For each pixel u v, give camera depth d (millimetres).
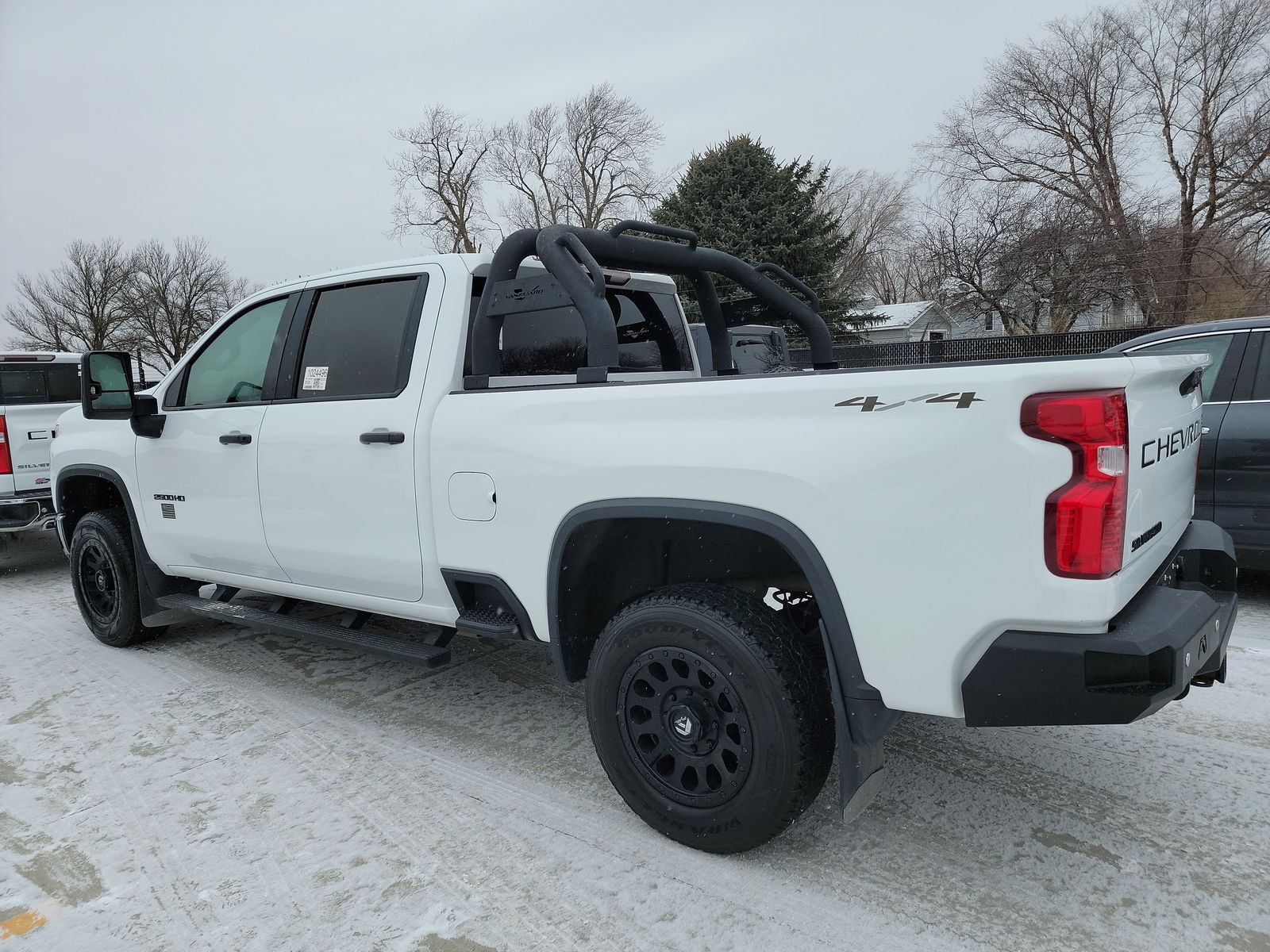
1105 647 1848
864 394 2078
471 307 3164
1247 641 4285
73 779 3184
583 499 2562
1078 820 2672
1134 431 2010
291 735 3521
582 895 2359
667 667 2430
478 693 3951
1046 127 31500
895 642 2076
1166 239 26672
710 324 4055
